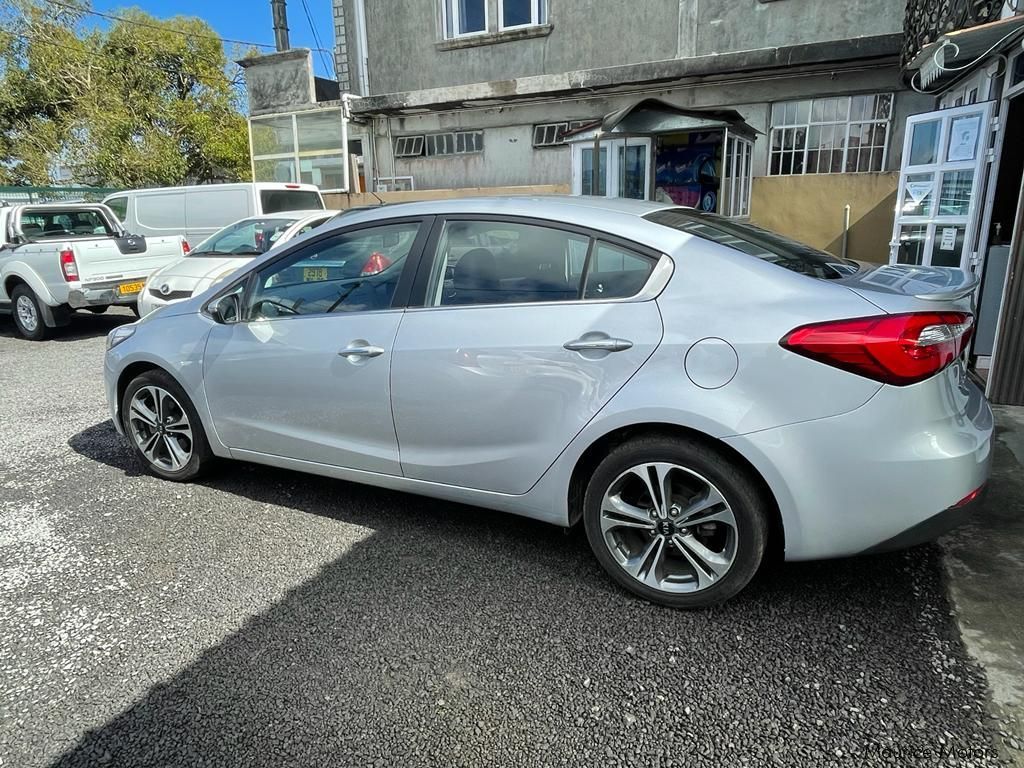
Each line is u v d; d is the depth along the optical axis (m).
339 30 14.02
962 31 4.69
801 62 9.66
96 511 3.71
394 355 3.07
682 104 11.13
